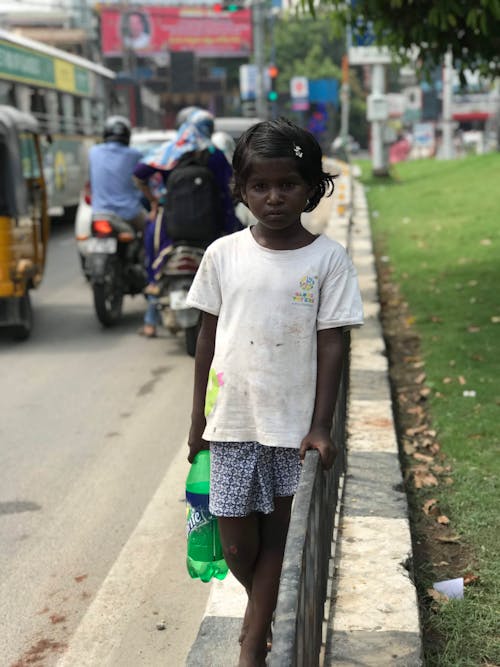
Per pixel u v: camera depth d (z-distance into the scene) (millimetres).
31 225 8820
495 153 25625
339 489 3971
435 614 3191
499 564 3527
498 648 2967
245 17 65938
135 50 64625
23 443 5496
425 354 6691
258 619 2607
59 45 53594
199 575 2859
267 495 2527
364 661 2771
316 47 74250
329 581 3232
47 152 17672
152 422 5852
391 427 4879
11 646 3316
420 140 42844
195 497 2688
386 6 7633
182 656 3229
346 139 30672
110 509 4492
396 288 9430
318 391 2443
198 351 2594
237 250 2482
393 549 3475
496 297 8406
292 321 2420
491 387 5738
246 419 2486
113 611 3535
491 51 8078
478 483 4297
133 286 9242
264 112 31891
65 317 9586
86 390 6641
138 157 8773
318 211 17672
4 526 4320
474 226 13070
